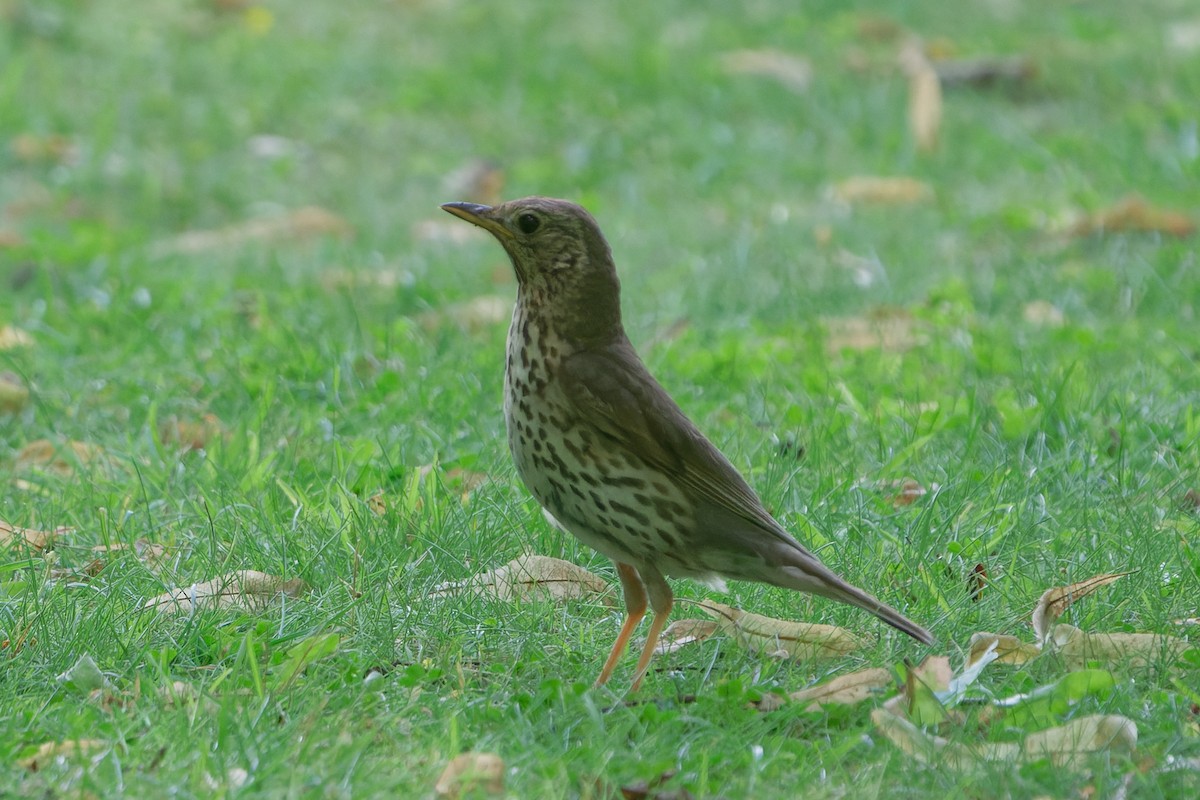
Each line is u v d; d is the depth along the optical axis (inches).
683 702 310.8
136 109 902.4
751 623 340.5
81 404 505.0
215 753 277.9
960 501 402.3
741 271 653.3
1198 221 705.6
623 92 923.4
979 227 709.9
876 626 346.6
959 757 279.6
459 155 858.8
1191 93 895.7
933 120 837.8
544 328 324.8
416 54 1003.9
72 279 653.3
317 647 318.7
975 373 518.0
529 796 267.3
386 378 508.7
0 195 798.5
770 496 406.6
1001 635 331.9
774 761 280.2
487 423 477.1
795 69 941.8
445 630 341.4
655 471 320.2
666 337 571.8
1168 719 295.3
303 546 380.5
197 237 746.2
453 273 665.0
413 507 393.4
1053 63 948.0
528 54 985.5
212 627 338.0
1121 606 347.9
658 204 784.9
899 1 1077.1
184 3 1076.5
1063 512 400.2
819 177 806.5
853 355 543.2
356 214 776.9
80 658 319.6
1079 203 732.0
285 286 637.9
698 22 1056.8
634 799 270.4
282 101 916.0
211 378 522.6
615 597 367.6
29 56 965.2
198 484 423.2
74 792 268.1
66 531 406.0
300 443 458.6
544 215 323.3
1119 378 504.7
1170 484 421.4
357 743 279.9
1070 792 268.8
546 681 307.0
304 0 1104.2
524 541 386.0
